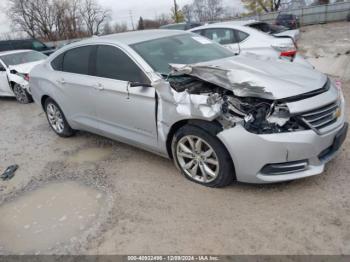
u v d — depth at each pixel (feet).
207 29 25.95
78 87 14.92
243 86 9.91
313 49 40.57
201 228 9.47
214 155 10.56
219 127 10.04
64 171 14.10
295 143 9.43
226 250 8.59
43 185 13.12
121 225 10.02
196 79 11.29
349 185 10.52
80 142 17.22
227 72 10.44
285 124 9.61
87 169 13.99
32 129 20.74
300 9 104.37
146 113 12.06
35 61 31.04
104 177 13.08
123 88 12.60
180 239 9.16
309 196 10.23
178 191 11.36
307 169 10.01
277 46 22.29
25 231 10.39
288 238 8.72
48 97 17.62
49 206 11.56
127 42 13.39
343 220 9.10
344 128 10.82
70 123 16.78
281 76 10.84
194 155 11.26
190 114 10.36
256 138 9.52
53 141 17.95
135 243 9.23
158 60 12.62
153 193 11.47
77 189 12.44
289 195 10.39
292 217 9.44
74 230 10.11
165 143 11.89
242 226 9.34
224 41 25.16
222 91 10.52
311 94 9.98
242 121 9.66
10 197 12.53
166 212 10.35
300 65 12.64
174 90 10.86
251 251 8.46
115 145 16.17
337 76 24.61
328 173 11.28
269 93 9.68
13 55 31.48
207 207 10.32
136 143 13.32
